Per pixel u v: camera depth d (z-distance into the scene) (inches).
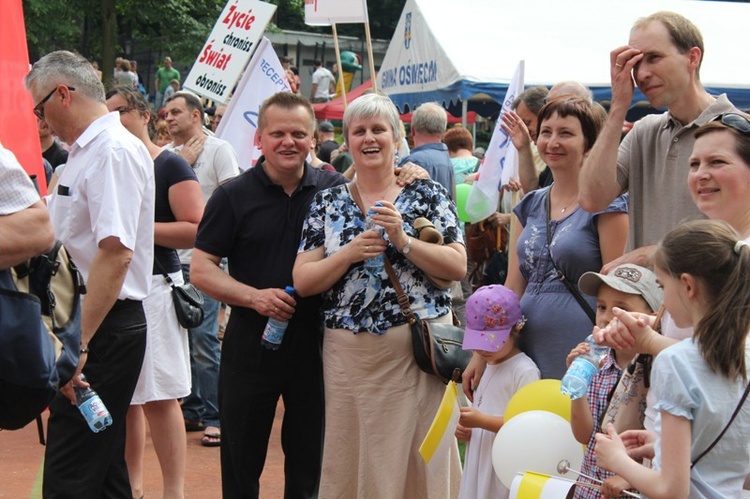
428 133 284.4
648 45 139.1
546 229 158.6
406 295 160.4
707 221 102.0
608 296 132.0
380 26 1332.4
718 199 115.8
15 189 125.0
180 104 267.6
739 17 495.5
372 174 163.8
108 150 160.1
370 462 161.9
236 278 173.9
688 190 140.3
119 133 163.9
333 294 164.1
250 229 171.5
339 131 776.9
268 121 169.6
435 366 158.4
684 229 101.3
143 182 166.1
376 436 161.6
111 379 165.5
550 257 155.8
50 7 975.6
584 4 493.0
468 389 163.6
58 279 137.8
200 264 172.2
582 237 152.9
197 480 224.1
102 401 164.6
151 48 1067.3
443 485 162.4
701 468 99.6
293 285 167.6
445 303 165.2
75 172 162.6
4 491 214.2
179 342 198.2
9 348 124.7
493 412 156.0
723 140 115.7
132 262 168.4
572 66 448.1
